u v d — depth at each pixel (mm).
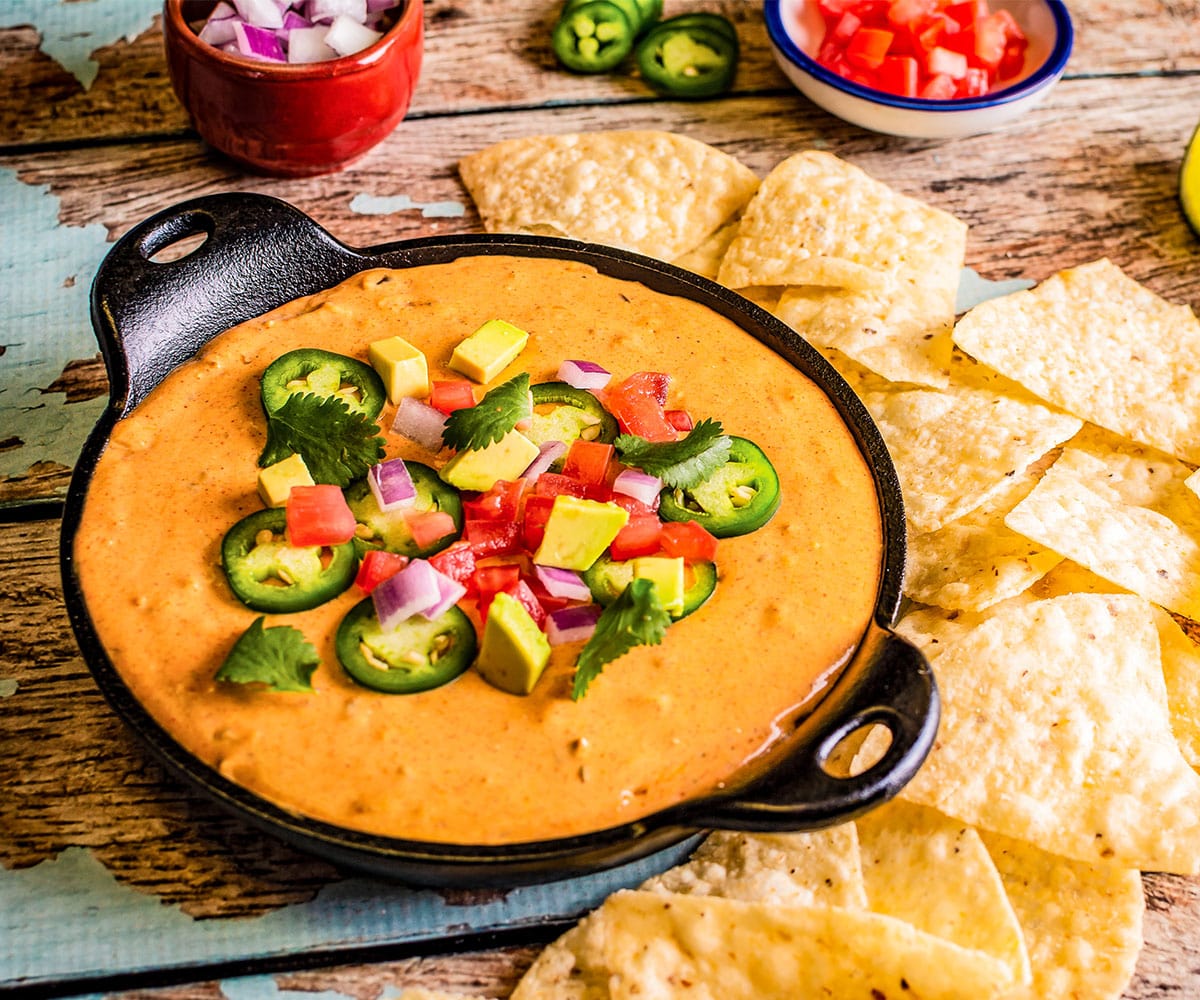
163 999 492
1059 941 494
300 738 481
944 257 613
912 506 546
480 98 688
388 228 647
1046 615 523
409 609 490
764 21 705
